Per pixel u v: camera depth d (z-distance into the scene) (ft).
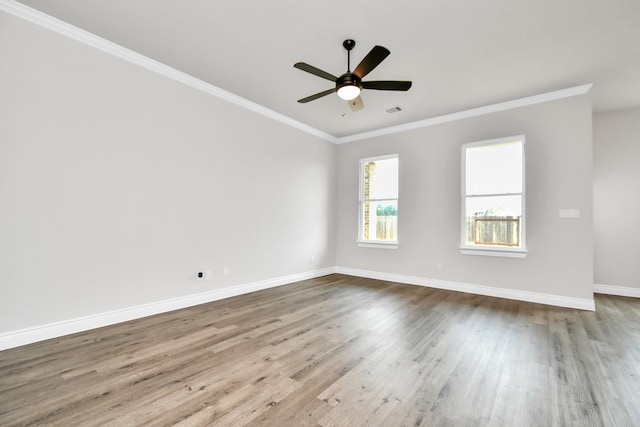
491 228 14.20
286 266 16.07
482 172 14.49
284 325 9.70
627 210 14.23
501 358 7.54
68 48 8.71
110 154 9.55
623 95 12.85
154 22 8.50
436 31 8.71
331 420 5.10
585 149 12.02
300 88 12.66
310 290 14.64
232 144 13.29
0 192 7.61
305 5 7.74
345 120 16.39
